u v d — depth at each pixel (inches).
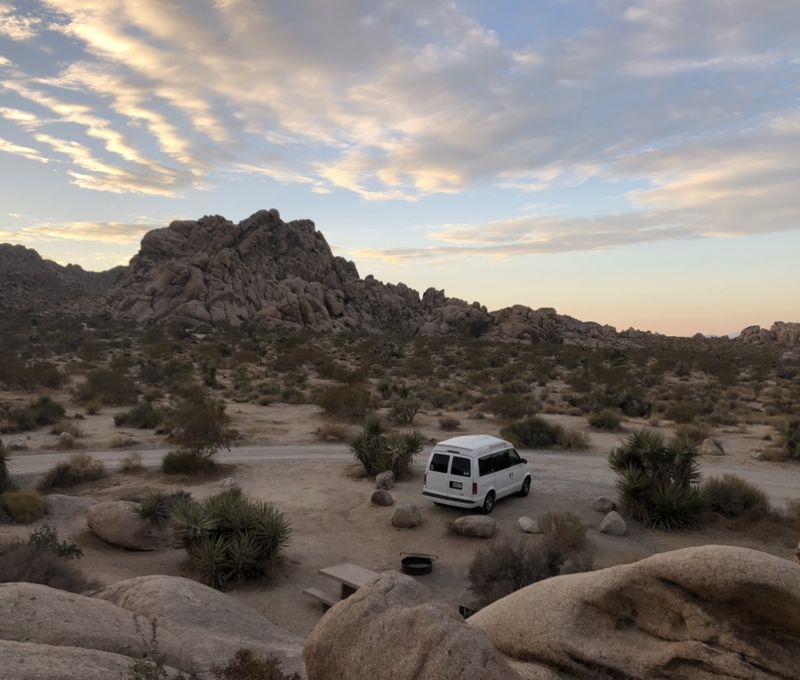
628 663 209.2
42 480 740.7
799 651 189.2
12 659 175.0
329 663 188.4
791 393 1737.2
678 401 1545.3
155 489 738.2
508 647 237.3
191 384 1594.5
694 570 200.8
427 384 1850.4
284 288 3978.8
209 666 226.5
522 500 710.5
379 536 609.3
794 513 634.8
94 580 438.9
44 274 5959.6
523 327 3882.9
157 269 3801.7
